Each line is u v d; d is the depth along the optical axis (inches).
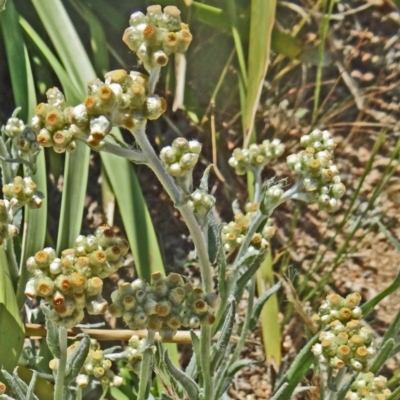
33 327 18.7
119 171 19.9
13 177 17.8
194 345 15.6
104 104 14.2
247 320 17.4
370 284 22.9
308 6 23.0
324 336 16.3
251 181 20.7
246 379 22.3
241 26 21.3
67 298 14.7
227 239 17.0
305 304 22.5
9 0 20.4
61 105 14.9
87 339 15.4
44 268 14.8
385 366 22.3
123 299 15.0
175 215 22.6
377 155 23.4
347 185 23.4
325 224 23.2
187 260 22.4
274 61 23.0
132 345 17.5
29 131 17.3
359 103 23.5
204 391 15.9
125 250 15.0
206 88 22.5
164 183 14.8
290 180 22.9
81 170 19.3
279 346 20.7
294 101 23.2
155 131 22.6
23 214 20.0
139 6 21.4
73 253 14.9
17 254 19.6
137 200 19.8
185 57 22.1
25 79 19.8
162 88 22.5
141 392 15.6
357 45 23.5
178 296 15.1
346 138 23.4
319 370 17.2
